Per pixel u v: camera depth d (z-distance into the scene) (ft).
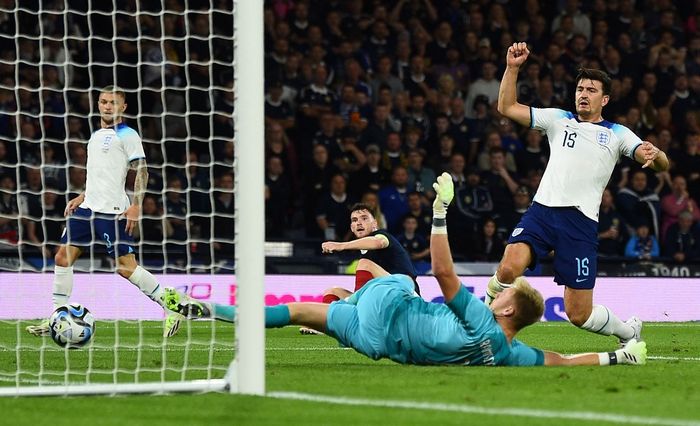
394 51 159.12
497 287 72.79
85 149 137.39
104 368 63.67
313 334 97.86
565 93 164.04
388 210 141.79
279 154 146.41
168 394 48.88
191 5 153.07
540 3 171.12
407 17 162.71
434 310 59.36
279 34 153.89
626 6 172.04
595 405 45.21
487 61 161.38
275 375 56.70
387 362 66.13
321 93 152.46
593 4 171.63
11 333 93.97
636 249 146.20
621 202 147.74
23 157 132.46
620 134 71.46
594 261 71.82
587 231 71.41
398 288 59.72
